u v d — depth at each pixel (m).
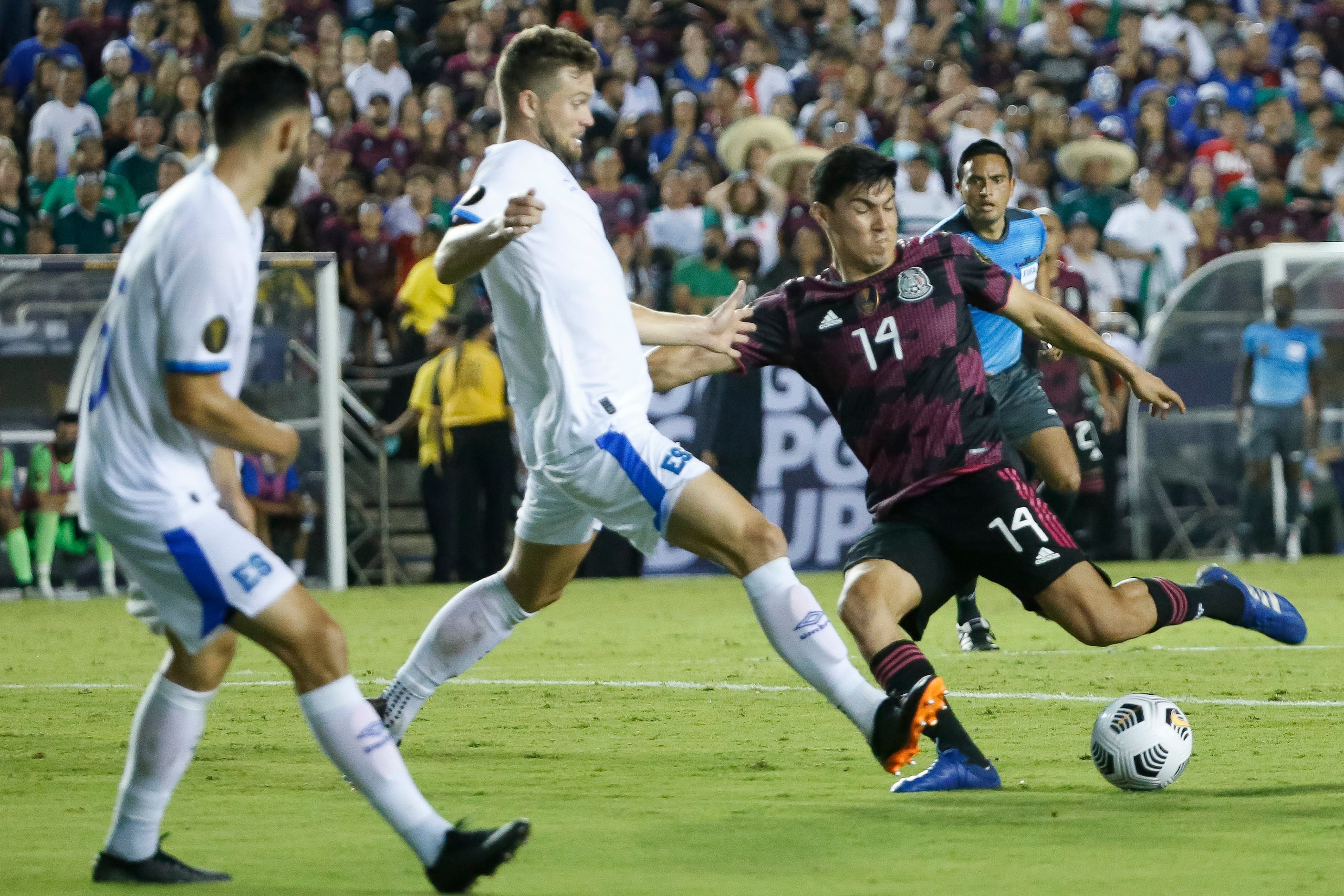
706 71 75.31
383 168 64.75
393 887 13.77
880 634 19.09
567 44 19.41
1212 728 23.39
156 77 66.69
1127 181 71.06
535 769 20.47
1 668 34.44
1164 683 28.83
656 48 76.88
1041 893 13.14
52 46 67.81
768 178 64.69
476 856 13.33
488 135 66.69
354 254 62.22
